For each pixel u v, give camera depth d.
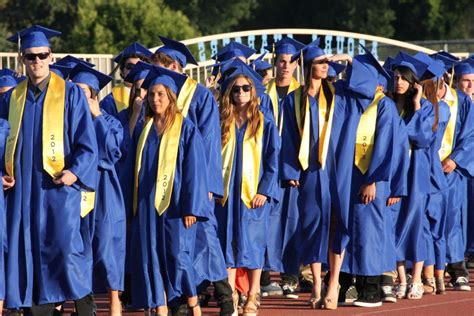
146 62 27.11
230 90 26.08
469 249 32.06
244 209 25.64
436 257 29.58
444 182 29.47
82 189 22.59
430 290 29.53
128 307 27.25
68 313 27.75
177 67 26.47
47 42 22.67
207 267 24.20
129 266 24.56
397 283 30.22
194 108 25.42
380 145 26.56
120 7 78.12
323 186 26.72
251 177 25.80
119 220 24.20
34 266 22.34
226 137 25.89
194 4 99.56
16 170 22.31
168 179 23.64
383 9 105.12
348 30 106.12
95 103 24.11
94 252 23.98
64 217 22.23
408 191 28.39
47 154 22.28
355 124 26.72
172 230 23.61
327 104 26.94
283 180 27.00
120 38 78.44
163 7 84.62
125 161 24.94
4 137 22.25
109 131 23.95
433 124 28.97
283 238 27.70
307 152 26.80
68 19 90.00
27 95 22.61
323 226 26.80
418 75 28.33
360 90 26.61
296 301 28.22
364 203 26.70
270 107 28.30
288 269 27.75
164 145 23.75
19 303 22.23
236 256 25.44
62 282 22.28
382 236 26.88
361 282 27.38
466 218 31.78
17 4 89.44
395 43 51.78
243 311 25.52
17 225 22.23
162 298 23.59
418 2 106.31
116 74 42.97
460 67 32.53
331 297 26.77
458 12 106.25
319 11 107.75
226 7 102.38
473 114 30.80
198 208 23.56
